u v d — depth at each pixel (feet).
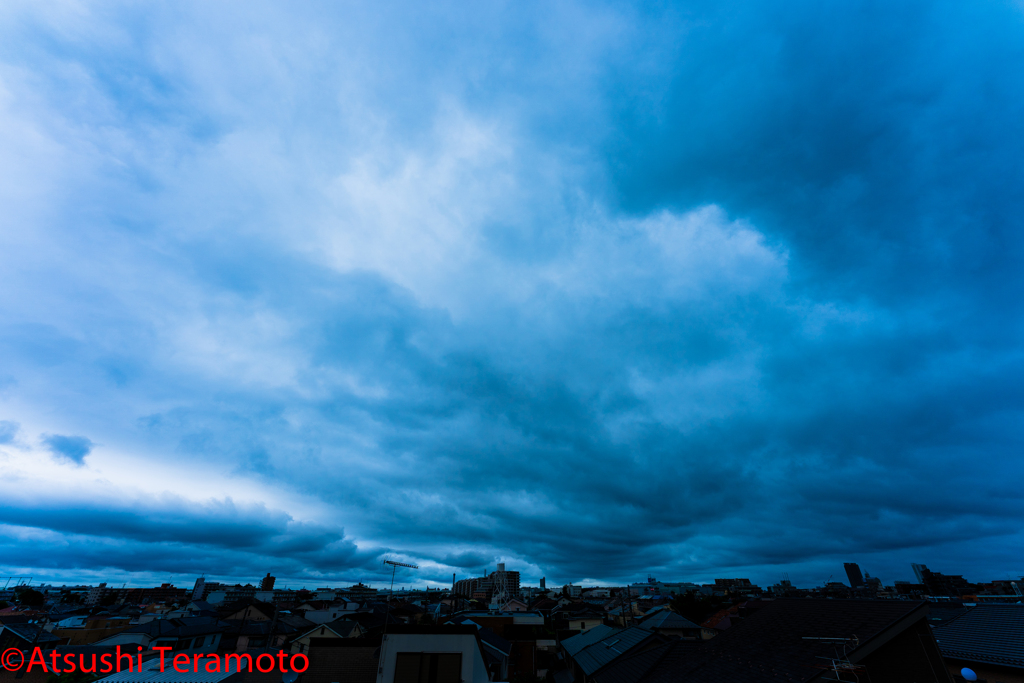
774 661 64.64
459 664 81.20
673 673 80.38
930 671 54.13
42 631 177.99
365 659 102.06
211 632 221.05
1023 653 71.51
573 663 138.82
